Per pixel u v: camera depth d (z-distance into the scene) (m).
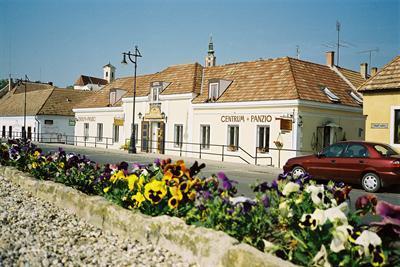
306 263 3.97
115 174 7.47
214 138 26.98
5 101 66.00
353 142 14.49
